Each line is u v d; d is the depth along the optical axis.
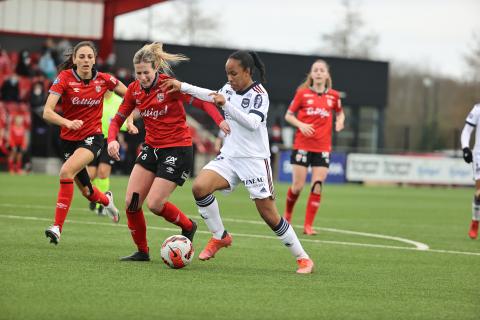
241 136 20.23
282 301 16.77
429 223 38.56
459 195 65.88
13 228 27.77
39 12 78.88
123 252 23.00
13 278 18.00
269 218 20.39
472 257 25.67
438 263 23.88
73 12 79.81
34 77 70.06
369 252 25.91
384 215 42.28
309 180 74.38
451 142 103.25
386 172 78.19
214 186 20.64
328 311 15.99
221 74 86.88
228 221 34.56
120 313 15.02
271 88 89.12
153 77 20.39
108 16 79.62
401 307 16.70
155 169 21.05
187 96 20.14
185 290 17.48
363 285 19.23
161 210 20.94
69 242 24.75
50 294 16.42
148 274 19.33
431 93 164.38
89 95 23.80
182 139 20.83
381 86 94.19
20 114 66.69
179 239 20.28
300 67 90.25
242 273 20.23
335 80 92.38
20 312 14.75
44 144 69.12
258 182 20.20
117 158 20.95
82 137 23.91
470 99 128.62
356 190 66.88
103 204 26.52
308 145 31.95
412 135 103.69
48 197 42.03
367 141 94.44
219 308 15.80
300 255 20.69
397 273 21.44
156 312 15.23
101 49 80.25
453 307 16.91
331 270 21.45
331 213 42.22
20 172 67.12
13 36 79.25
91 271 19.39
